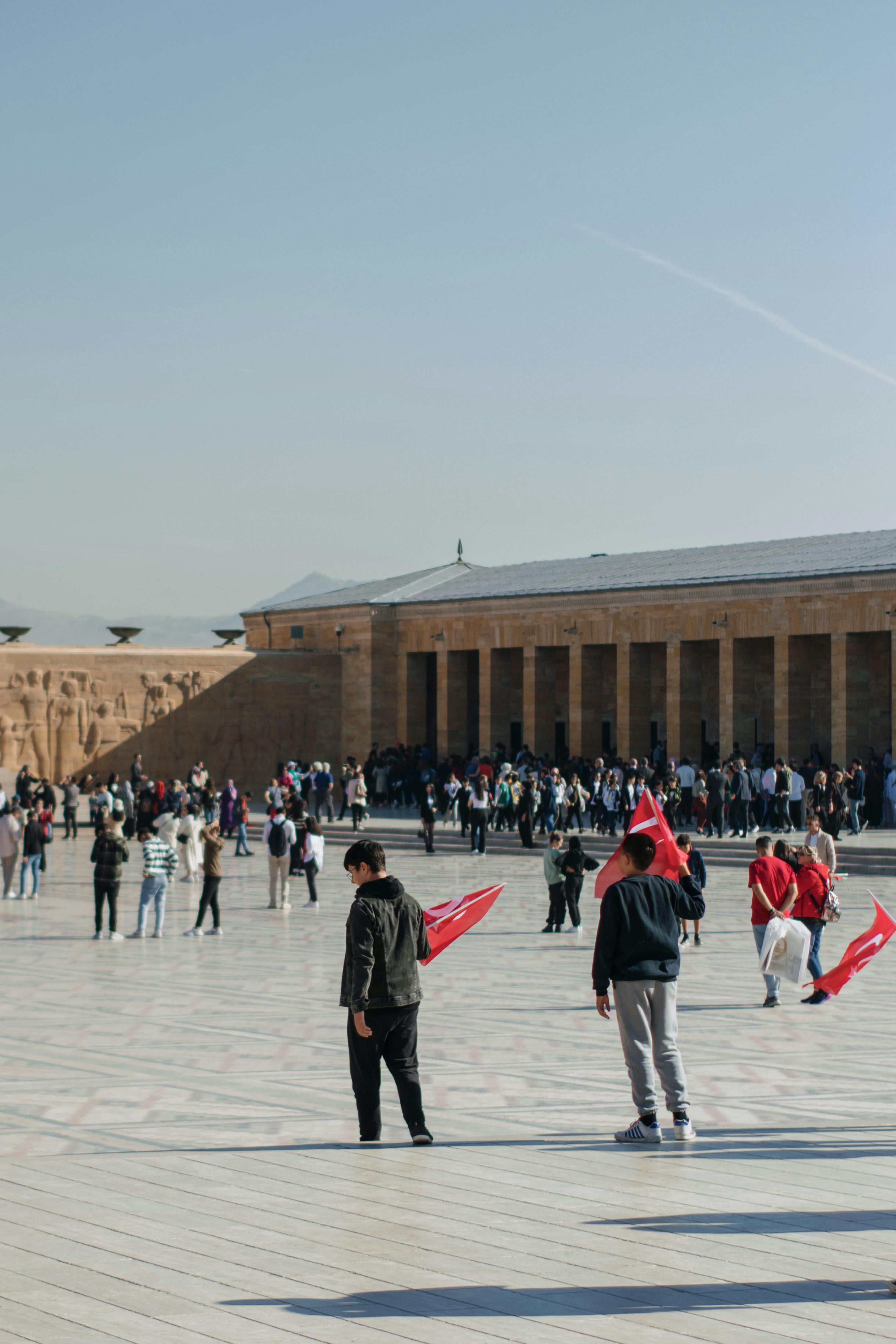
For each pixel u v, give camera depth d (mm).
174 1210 9117
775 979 18938
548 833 47938
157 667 67125
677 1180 9852
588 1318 7234
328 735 70250
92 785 64375
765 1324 7152
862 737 52906
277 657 69250
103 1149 10852
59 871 41469
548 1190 9562
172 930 28234
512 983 21312
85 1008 18875
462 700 67062
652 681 61219
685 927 27016
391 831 51312
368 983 10945
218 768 68250
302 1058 15219
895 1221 8852
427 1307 7391
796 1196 9406
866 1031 16984
